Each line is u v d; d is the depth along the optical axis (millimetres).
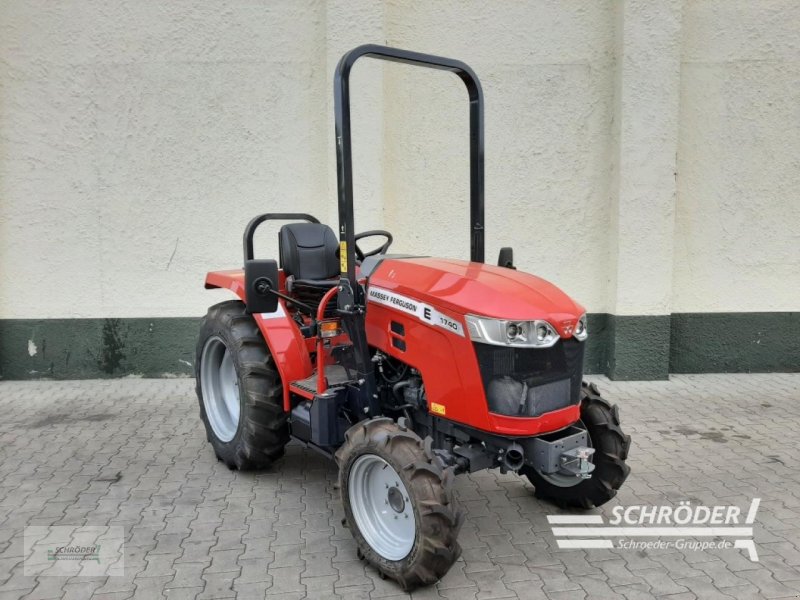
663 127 5945
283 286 4062
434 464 2674
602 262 6324
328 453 3453
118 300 6160
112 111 5984
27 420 5051
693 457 4324
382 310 3238
